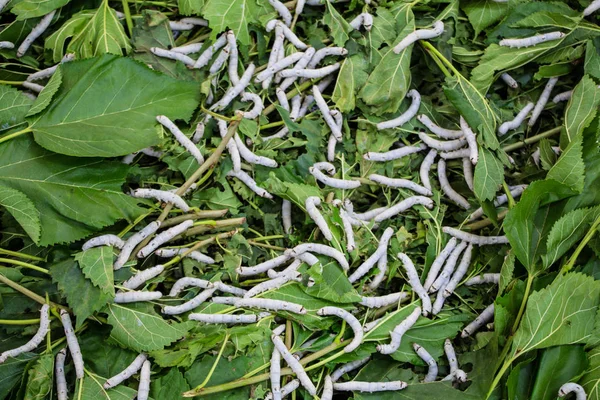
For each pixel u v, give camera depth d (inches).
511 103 49.4
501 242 46.8
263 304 43.9
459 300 46.6
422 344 44.8
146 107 44.7
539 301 43.7
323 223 44.9
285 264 45.7
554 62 48.9
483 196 45.9
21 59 46.8
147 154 45.8
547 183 44.5
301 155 46.9
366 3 48.8
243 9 47.2
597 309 44.3
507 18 49.1
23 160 43.4
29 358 42.3
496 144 46.7
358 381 43.9
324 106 47.3
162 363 42.4
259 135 46.8
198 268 45.1
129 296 42.9
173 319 43.7
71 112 43.8
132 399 41.9
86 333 43.3
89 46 46.3
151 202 45.0
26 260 43.9
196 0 47.4
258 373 43.2
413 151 47.9
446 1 49.3
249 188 46.1
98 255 42.9
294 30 48.8
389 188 47.5
